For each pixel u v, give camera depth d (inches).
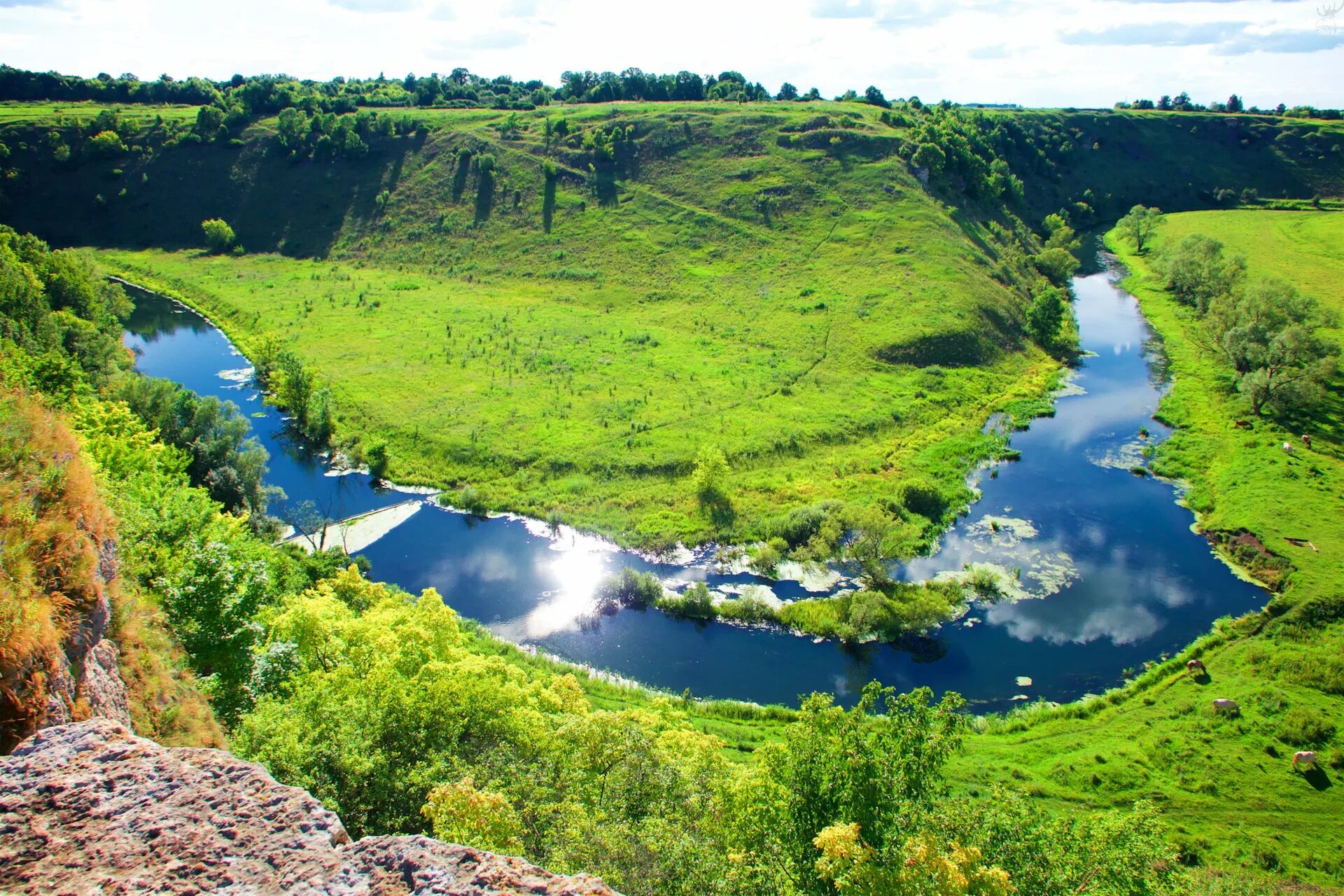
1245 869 1123.3
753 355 3275.1
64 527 577.6
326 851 330.6
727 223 4549.7
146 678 691.4
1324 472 2319.1
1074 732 1443.2
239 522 1589.6
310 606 1179.3
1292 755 1327.5
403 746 877.2
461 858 321.7
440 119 6072.8
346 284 4436.5
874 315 3491.6
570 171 5226.4
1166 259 4544.8
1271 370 2785.4
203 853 321.7
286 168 5738.2
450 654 1139.3
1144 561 2015.3
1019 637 1742.1
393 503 2357.3
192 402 2301.9
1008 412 2928.2
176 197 5595.5
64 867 312.0
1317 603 1739.7
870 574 1903.3
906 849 658.8
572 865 716.0
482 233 4891.7
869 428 2699.3
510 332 3585.1
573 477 2421.3
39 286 2760.8
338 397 2925.7
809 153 4990.2
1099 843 772.6
